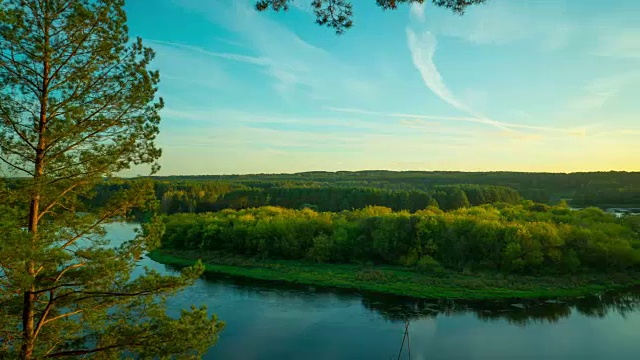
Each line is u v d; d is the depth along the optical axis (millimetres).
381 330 38125
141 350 13555
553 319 41562
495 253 60688
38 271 13352
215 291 52062
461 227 65438
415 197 110562
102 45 13836
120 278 14492
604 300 48219
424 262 61719
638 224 72688
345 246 70062
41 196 13555
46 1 13164
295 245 72500
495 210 85375
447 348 34125
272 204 124438
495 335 37156
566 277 56594
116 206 14766
